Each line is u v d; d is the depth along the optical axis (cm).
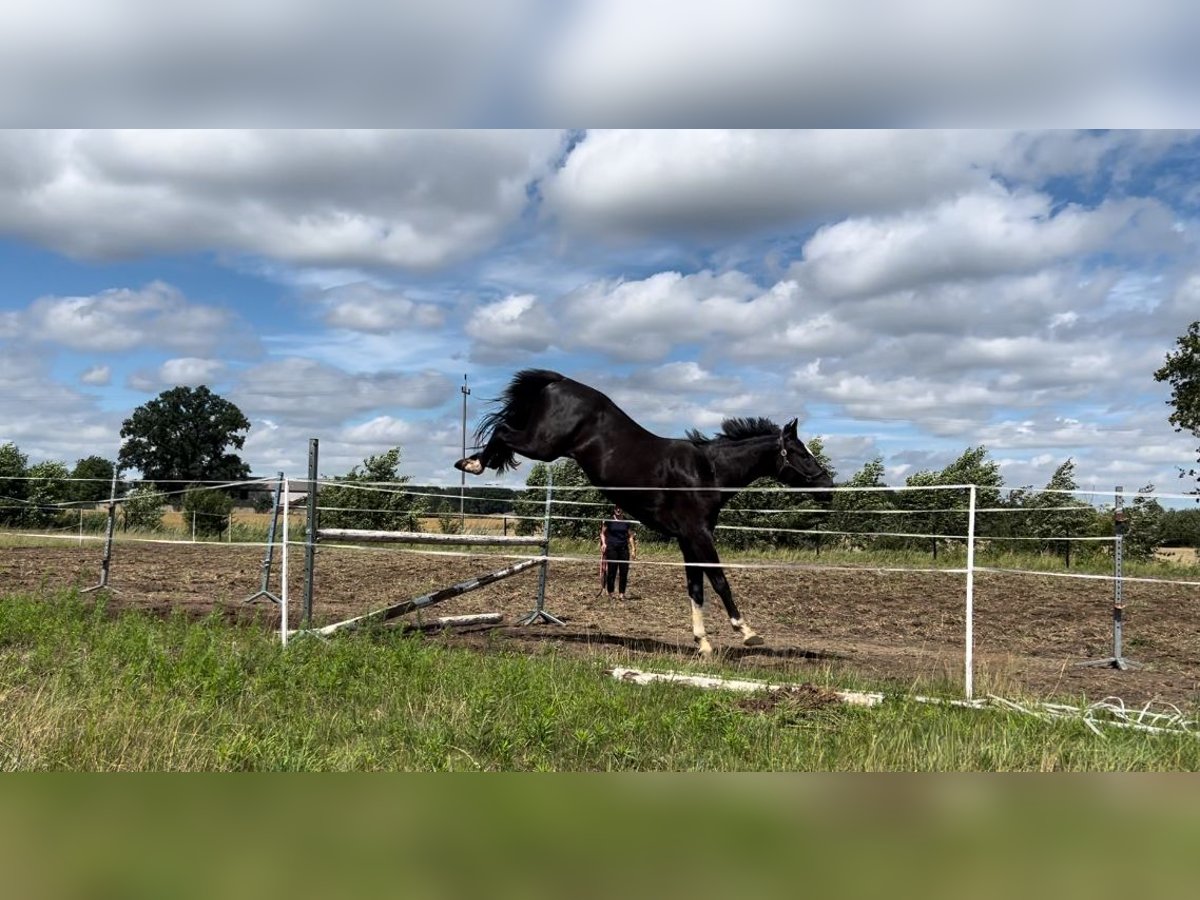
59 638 803
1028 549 2258
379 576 1675
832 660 917
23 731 473
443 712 586
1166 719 641
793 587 1659
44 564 1648
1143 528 2259
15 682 638
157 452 6372
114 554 1934
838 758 514
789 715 619
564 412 959
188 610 1073
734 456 969
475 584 1048
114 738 479
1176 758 538
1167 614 1389
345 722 571
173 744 474
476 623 1109
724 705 622
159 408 6425
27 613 887
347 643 824
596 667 794
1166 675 893
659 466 962
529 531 2375
